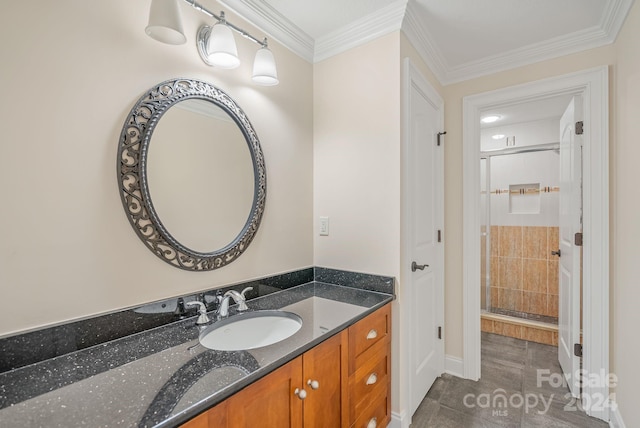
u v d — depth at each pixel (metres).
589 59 1.82
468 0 1.51
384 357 1.54
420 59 1.89
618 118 1.65
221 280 1.39
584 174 1.83
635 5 1.38
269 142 1.64
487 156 3.56
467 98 2.21
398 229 1.62
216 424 0.74
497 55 2.04
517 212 3.46
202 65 1.30
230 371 0.83
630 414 1.47
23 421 0.63
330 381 1.14
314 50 1.90
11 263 0.83
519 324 2.94
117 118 1.04
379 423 1.50
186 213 1.25
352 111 1.78
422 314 1.94
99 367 0.85
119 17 1.04
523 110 2.87
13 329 0.84
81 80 0.96
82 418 0.63
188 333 1.10
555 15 1.63
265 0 1.51
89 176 0.98
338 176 1.84
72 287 0.94
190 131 1.26
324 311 1.35
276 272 1.69
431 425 1.72
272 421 0.90
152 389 0.74
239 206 1.47
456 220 2.27
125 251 1.06
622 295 1.59
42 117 0.88
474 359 2.20
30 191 0.86
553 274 3.24
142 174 1.10
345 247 1.81
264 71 1.38
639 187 1.37
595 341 1.77
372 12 1.60
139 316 1.09
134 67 1.08
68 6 0.93
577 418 1.77
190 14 1.26
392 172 1.64
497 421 1.75
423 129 1.97
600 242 1.76
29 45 0.86
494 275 3.56
